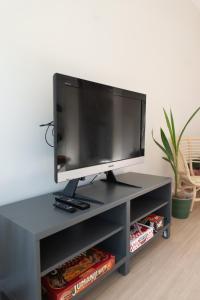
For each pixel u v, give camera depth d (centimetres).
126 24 205
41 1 140
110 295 130
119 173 213
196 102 342
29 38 136
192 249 177
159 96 258
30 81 139
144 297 128
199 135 359
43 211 118
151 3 232
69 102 128
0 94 126
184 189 263
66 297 109
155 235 177
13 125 134
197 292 132
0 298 117
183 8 286
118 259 142
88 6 170
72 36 161
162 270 152
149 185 168
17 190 139
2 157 131
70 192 140
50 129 152
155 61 246
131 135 180
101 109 150
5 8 124
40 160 150
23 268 101
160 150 269
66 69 159
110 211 146
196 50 328
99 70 184
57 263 103
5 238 112
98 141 150
